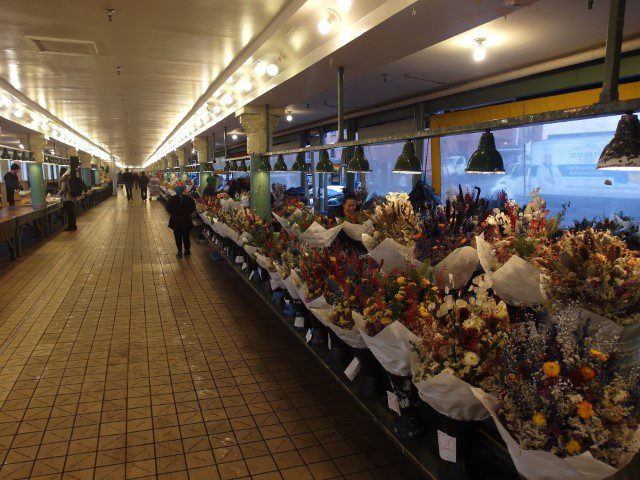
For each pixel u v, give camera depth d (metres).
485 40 5.03
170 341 4.42
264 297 4.88
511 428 1.55
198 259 8.34
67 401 3.27
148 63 5.80
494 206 4.49
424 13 3.00
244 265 6.20
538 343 1.62
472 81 7.00
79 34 4.56
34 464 2.59
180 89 7.65
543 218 3.02
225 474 2.54
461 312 1.91
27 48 5.06
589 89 5.87
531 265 2.52
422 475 2.55
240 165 9.88
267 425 3.01
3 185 10.70
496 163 2.91
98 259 8.26
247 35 4.64
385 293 2.47
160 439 2.84
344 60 4.18
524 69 6.15
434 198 6.26
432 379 1.87
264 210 7.20
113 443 2.79
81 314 5.18
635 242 3.19
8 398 3.30
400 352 2.21
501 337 1.86
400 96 8.42
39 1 3.66
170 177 24.23
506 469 2.08
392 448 2.79
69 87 7.46
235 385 3.55
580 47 5.31
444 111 8.20
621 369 1.58
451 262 2.99
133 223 13.51
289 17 3.86
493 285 2.59
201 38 4.73
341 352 3.21
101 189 21.81
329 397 3.39
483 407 1.91
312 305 3.16
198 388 3.50
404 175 9.73
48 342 4.36
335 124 11.74
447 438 2.05
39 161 11.79
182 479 2.48
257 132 7.08
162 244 9.91
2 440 2.81
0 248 9.44
